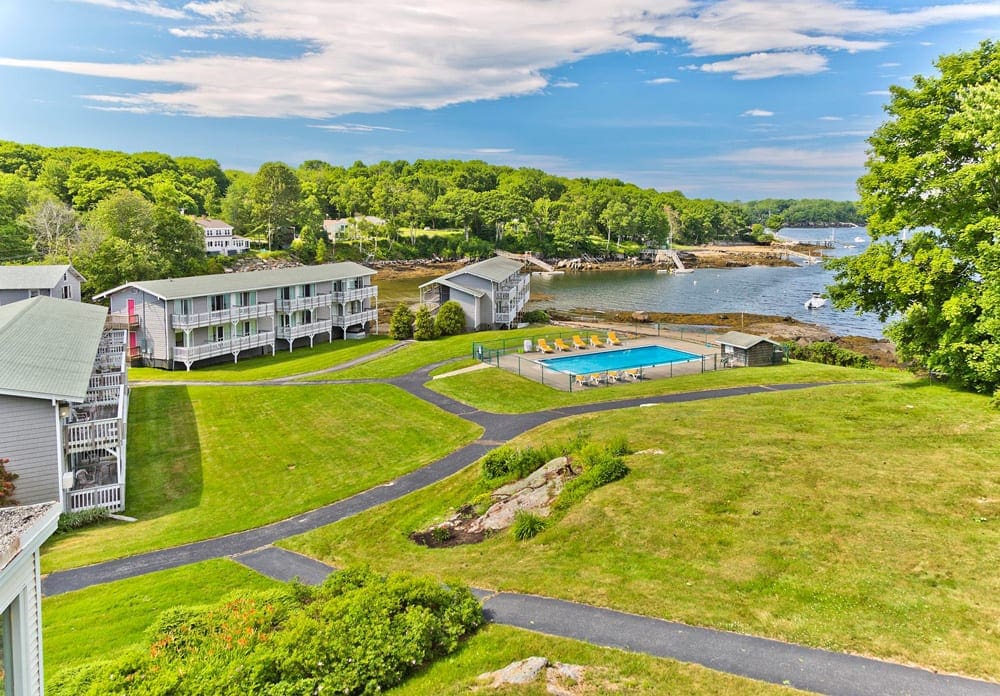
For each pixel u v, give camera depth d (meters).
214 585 19.06
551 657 13.09
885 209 29.97
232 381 46.69
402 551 20.88
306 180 189.00
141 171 154.62
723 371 43.28
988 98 24.84
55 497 24.92
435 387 42.41
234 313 53.72
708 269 158.88
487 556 19.11
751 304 98.31
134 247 70.12
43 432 24.48
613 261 169.62
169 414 38.53
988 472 20.17
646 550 17.75
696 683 11.89
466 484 26.58
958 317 27.22
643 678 12.05
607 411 33.19
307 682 11.91
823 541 17.08
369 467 30.14
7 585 7.54
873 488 19.73
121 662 12.22
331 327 64.81
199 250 87.50
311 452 32.53
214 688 11.59
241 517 25.08
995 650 12.47
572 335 60.69
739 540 17.61
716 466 22.45
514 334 61.66
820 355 49.91
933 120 27.94
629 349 52.88
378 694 12.08
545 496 22.78
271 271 62.84
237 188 157.38
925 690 11.55
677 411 30.53
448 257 159.12
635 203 195.38
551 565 17.69
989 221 25.14
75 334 33.19
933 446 22.80
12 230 74.50
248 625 13.58
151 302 50.25
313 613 14.21
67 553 21.88
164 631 13.73
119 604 17.77
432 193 196.50
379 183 188.88
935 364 28.97
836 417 27.14
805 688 11.73
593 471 22.62
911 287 28.38
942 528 17.08
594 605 15.37
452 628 14.02
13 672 8.00
